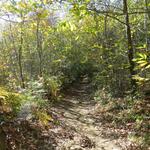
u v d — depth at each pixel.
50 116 11.62
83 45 28.61
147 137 8.66
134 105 11.91
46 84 17.45
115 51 16.75
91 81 28.16
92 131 10.63
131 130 9.81
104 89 17.77
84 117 13.17
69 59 30.16
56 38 25.92
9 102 8.72
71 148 8.27
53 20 21.16
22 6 9.48
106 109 13.34
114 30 19.95
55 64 27.09
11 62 25.14
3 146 6.57
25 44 25.09
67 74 29.14
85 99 19.23
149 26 14.97
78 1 5.88
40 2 6.57
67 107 16.11
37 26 14.21
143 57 4.60
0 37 27.16
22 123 8.45
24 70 26.55
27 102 10.33
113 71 16.73
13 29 23.19
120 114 11.70
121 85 16.03
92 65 31.70
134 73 12.33
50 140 8.42
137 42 15.72
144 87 12.67
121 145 8.66
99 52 19.22
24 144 7.38
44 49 26.77
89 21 16.98
